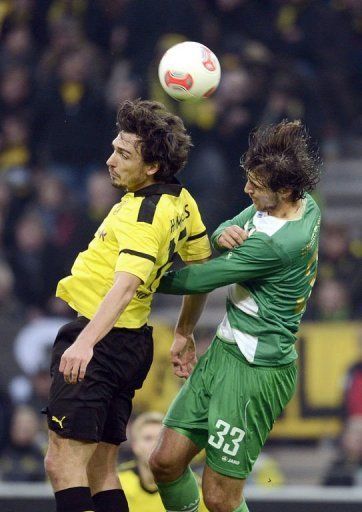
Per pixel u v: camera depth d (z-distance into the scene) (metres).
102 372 16.66
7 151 42.16
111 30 42.31
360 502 26.75
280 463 33.91
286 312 17.11
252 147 16.95
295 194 16.83
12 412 33.94
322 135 40.88
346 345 34.41
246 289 17.17
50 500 26.92
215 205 38.62
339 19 43.91
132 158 16.50
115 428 17.41
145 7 40.59
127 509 17.56
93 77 40.94
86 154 40.59
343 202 41.94
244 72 39.91
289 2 43.19
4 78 42.81
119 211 16.52
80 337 15.59
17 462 33.19
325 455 33.97
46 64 41.97
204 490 17.36
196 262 17.64
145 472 23.44
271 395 17.16
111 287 16.20
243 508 17.44
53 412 16.50
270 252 16.62
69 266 38.44
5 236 39.91
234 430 17.06
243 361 17.14
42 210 40.41
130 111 16.52
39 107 41.38
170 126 16.59
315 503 26.81
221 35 41.75
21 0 44.34
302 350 34.47
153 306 38.69
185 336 18.44
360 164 42.41
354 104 43.72
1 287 38.12
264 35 42.38
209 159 39.12
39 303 38.47
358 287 37.03
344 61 43.62
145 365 17.33
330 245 37.66
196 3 41.22
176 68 17.19
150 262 16.05
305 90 40.50
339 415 34.16
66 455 16.47
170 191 16.66
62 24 42.59
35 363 35.53
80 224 38.91
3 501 26.97
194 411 17.36
